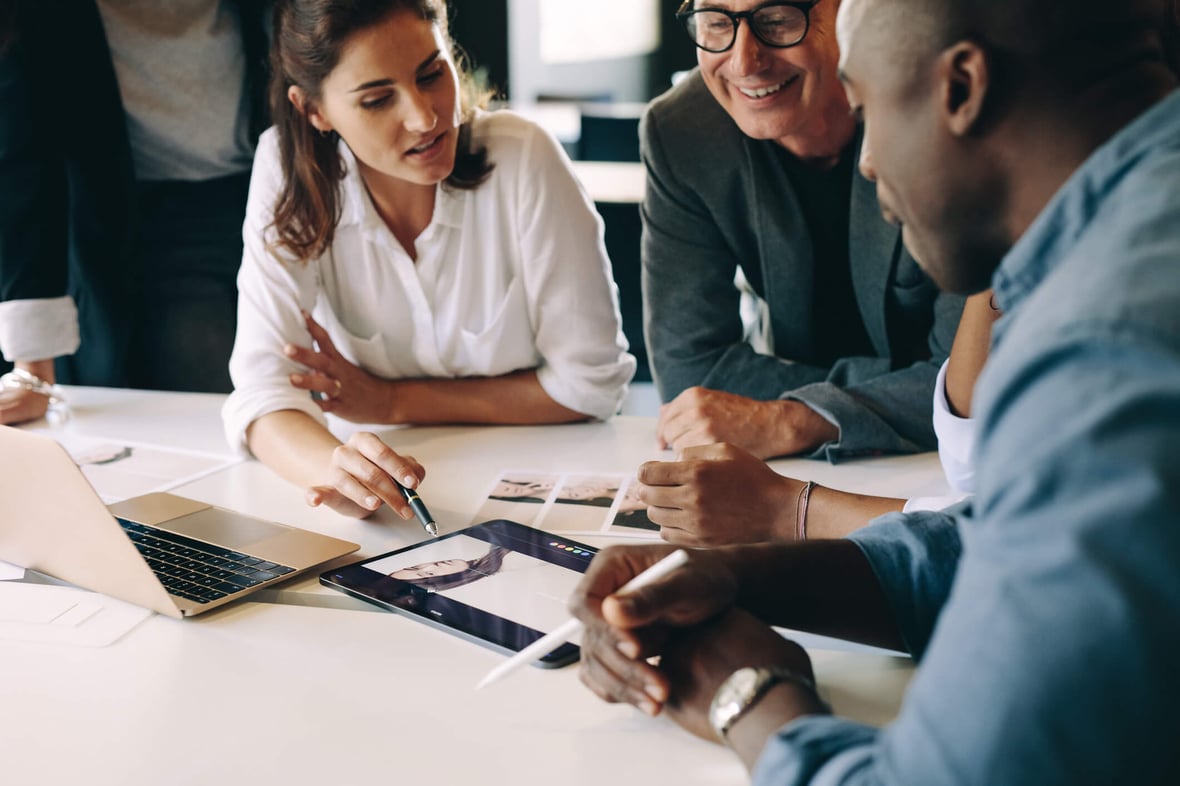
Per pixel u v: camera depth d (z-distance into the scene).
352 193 1.68
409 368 1.82
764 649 0.83
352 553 1.23
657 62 5.67
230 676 0.98
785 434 1.52
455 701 0.93
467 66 1.73
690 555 0.90
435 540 1.25
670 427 1.56
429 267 1.72
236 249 2.34
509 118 1.75
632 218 3.16
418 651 1.01
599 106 5.58
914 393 1.56
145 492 1.45
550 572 1.16
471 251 1.72
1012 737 0.52
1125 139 0.61
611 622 0.82
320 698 0.94
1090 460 0.52
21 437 1.08
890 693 0.93
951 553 0.96
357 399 1.69
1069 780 0.52
